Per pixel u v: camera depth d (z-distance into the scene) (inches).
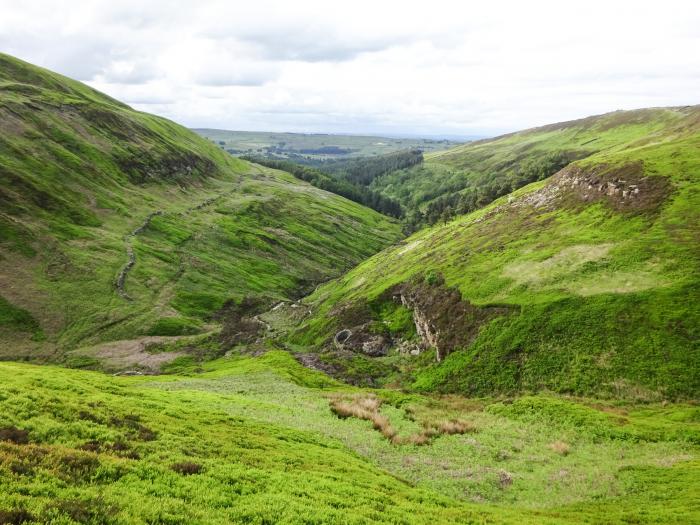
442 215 7544.3
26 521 603.5
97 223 6018.7
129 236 6092.5
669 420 1722.4
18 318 4146.2
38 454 842.2
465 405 2162.9
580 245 3075.8
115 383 1797.5
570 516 1019.9
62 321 4323.3
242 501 842.2
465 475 1346.0
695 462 1289.4
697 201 2906.0
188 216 7544.3
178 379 2672.2
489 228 4389.8
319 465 1186.0
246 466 1046.4
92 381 1644.9
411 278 3976.4
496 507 1125.1
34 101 7642.7
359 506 927.7
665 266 2529.5
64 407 1138.0
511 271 3137.3
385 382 2913.4
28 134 6732.3
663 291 2364.7
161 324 4645.7
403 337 3494.1
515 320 2659.9
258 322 5078.7
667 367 2034.9
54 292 4589.1
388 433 1704.0
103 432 1047.6
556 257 3056.1
